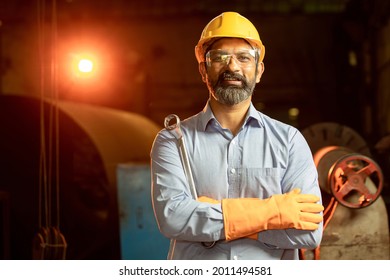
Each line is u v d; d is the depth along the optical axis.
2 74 16.12
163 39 16.83
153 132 10.30
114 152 7.70
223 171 2.79
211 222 2.62
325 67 16.56
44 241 5.35
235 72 2.75
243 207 2.63
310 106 16.61
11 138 7.84
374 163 3.92
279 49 16.66
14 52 16.28
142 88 14.16
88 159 8.87
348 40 16.02
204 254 2.76
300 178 2.79
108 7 16.48
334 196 3.92
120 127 8.69
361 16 14.89
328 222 4.13
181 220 2.66
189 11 16.62
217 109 2.87
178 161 2.80
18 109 7.79
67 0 16.00
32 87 16.20
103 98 13.71
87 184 8.81
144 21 16.77
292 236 2.66
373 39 14.73
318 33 16.59
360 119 15.74
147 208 6.61
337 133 5.02
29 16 16.20
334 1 16.30
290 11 16.45
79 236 7.74
